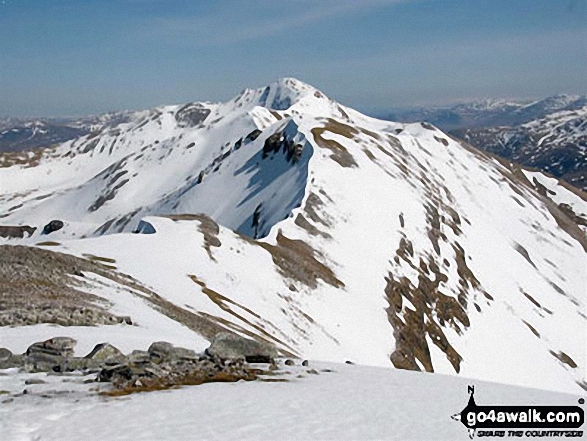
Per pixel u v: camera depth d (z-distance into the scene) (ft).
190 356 88.22
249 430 59.26
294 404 70.59
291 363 101.14
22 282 133.59
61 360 83.35
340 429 61.62
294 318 216.95
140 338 101.71
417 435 61.52
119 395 70.38
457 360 299.58
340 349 216.13
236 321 172.96
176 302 165.99
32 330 99.25
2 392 69.97
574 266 537.24
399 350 253.44
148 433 56.90
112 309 126.00
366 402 74.28
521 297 418.10
